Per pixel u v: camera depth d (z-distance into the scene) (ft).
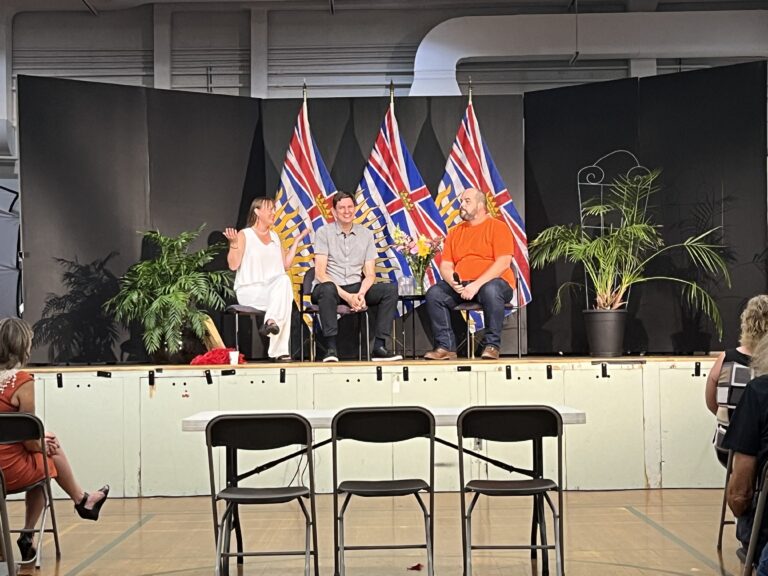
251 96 34.17
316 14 34.42
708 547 17.40
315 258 28.02
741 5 33.96
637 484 24.56
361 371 24.73
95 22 34.63
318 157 30.35
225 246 28.78
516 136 30.94
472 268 27.40
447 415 15.23
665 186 29.07
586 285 28.63
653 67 33.81
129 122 29.14
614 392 24.63
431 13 34.37
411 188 30.32
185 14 34.53
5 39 33.91
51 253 27.84
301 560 16.83
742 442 12.51
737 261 27.78
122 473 24.53
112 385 24.66
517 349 30.22
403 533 19.06
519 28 32.73
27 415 15.67
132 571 15.98
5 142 33.76
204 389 24.66
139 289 26.76
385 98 31.53
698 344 28.37
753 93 27.66
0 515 13.80
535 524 16.30
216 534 14.23
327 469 24.56
